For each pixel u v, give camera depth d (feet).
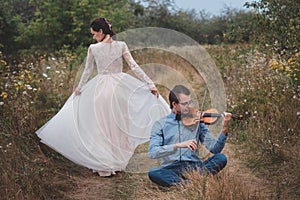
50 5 47.26
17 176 17.66
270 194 17.56
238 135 23.40
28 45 50.49
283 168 19.45
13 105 22.85
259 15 29.71
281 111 23.31
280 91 24.67
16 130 21.16
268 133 21.89
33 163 19.43
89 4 47.85
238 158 21.34
